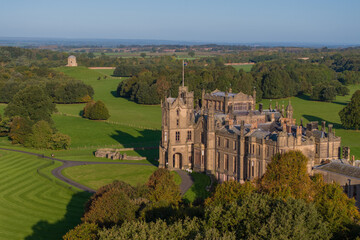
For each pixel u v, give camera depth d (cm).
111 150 18400
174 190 10625
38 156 17162
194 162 14738
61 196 12244
